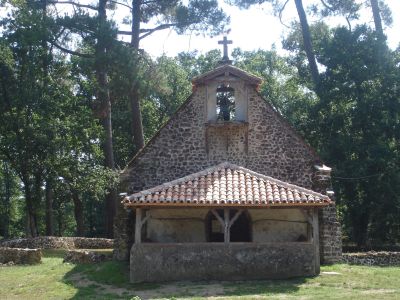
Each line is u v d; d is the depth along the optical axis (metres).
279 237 21.00
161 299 15.18
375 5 36.66
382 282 17.30
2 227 55.78
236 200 18.47
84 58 31.36
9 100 31.83
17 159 31.89
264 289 16.30
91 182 33.41
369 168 31.47
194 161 23.44
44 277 19.70
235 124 23.20
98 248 31.70
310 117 34.81
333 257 22.38
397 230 34.00
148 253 18.53
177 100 49.75
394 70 33.03
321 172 23.06
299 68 41.03
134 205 18.41
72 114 35.28
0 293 17.50
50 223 38.56
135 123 33.44
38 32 30.09
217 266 18.39
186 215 21.22
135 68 30.77
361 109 32.56
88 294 16.84
